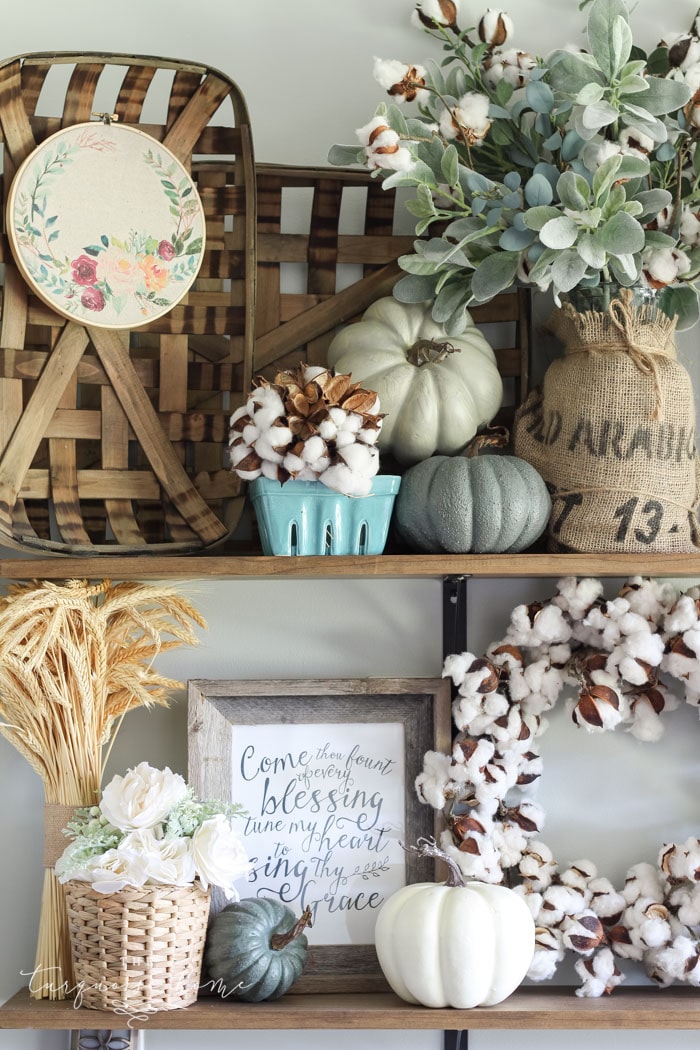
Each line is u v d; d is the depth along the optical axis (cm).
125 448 123
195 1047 129
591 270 117
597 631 129
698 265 123
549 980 131
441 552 117
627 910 126
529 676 128
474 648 134
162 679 123
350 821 127
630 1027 114
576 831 134
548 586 135
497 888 118
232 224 134
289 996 121
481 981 112
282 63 139
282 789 127
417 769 128
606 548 116
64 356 122
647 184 124
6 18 137
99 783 120
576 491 117
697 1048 131
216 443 129
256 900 120
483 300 118
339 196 134
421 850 117
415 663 134
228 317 126
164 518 126
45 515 125
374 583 135
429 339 123
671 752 135
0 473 118
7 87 121
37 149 120
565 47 130
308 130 139
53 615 112
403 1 141
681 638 126
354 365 121
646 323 119
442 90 129
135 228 123
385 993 123
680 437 119
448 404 118
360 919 126
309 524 113
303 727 129
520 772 129
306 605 134
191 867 108
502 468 114
